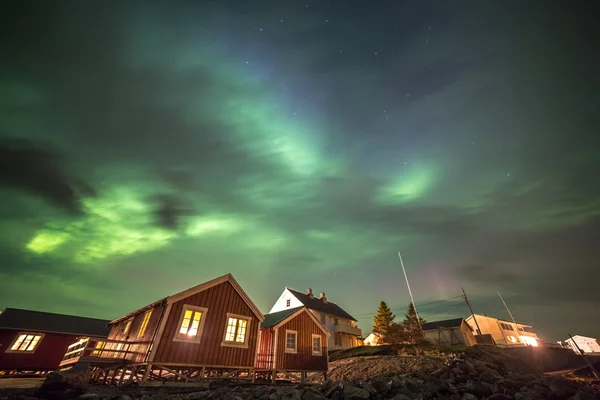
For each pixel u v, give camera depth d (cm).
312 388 984
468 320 5578
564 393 973
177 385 1362
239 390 1138
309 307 4372
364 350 3164
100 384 1468
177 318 1503
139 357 1473
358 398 887
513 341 5469
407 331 3694
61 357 2731
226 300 1759
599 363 2662
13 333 2616
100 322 3281
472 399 917
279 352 1989
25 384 1480
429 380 1122
